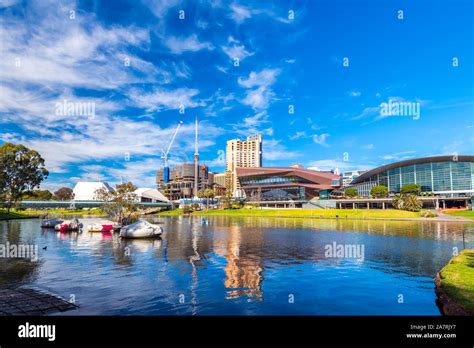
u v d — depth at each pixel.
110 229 54.03
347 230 55.28
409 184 152.00
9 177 90.62
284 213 125.94
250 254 28.30
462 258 22.02
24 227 63.12
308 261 24.66
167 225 71.81
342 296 15.55
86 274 20.14
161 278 19.05
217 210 164.00
